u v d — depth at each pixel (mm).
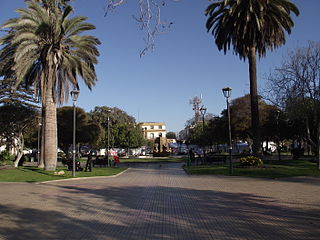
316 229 7207
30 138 45938
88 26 25266
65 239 6660
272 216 8602
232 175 20750
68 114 45969
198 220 8273
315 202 10594
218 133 47281
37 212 9555
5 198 12430
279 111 34125
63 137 46406
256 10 23922
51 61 23656
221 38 26281
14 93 30500
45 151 25078
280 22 24812
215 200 11305
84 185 16953
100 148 71625
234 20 24688
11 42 22531
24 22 22188
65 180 20047
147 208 10023
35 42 23438
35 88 25031
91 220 8414
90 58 25719
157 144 59000
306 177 18906
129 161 42625
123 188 15312
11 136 32938
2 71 26031
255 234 6848
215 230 7238
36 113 33562
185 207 10102
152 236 6816
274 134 40938
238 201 11016
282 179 18109
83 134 46562
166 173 24203
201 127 68188
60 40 24359
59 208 10188
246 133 46188
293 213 8938
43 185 17297
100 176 21688
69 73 24969
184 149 83938
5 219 8609
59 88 24891
